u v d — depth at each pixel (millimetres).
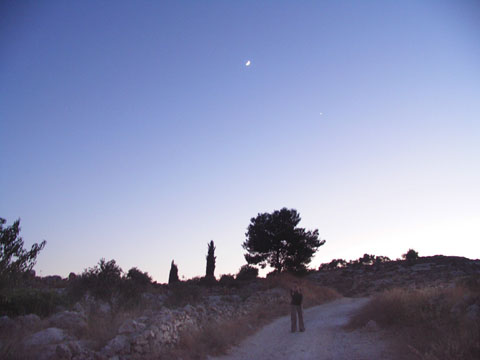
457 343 9000
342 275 68188
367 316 16797
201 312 15859
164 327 11148
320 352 11812
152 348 10086
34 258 15352
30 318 11859
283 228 47625
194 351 11039
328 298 36938
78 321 11852
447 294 16125
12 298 13789
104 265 17297
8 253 14664
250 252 49031
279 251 48156
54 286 23250
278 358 11234
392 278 53750
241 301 27844
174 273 53406
